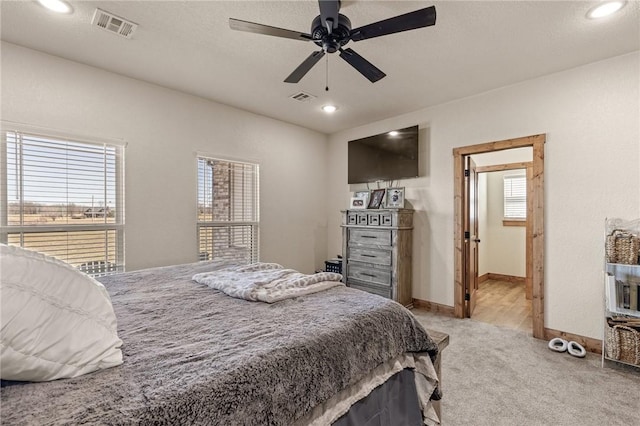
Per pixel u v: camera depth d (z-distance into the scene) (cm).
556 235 290
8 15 205
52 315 88
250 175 407
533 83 303
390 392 147
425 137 388
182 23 216
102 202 285
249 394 91
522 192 543
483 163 519
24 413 71
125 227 296
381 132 435
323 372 112
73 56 259
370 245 399
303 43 241
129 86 299
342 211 434
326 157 509
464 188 362
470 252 376
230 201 385
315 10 202
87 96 274
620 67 258
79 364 88
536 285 299
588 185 273
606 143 265
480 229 550
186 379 87
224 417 84
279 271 219
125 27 220
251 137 402
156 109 317
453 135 362
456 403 195
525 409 188
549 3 192
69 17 208
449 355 262
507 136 320
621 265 241
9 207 240
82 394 79
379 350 136
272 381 98
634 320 243
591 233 272
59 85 260
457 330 318
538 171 299
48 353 84
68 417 70
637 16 204
